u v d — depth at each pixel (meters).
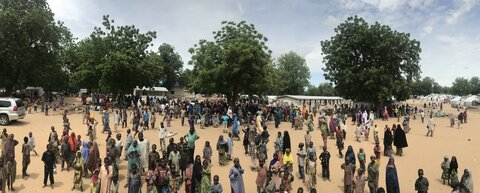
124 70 41.28
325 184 15.87
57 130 25.12
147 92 76.38
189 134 16.88
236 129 25.02
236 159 12.45
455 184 13.11
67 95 80.12
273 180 12.55
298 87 110.19
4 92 50.59
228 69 32.62
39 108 39.59
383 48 51.62
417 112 61.53
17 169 16.02
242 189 12.38
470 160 22.08
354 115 40.66
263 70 32.91
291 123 34.84
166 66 96.94
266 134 18.44
